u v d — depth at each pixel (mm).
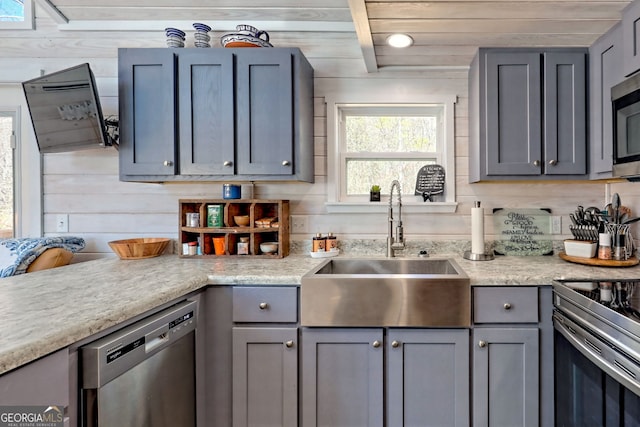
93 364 884
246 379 1440
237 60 1725
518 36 1615
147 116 1732
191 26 2051
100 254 2086
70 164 2080
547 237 1981
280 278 1432
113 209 2086
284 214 1923
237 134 1729
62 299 1094
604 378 1062
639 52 1346
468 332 1392
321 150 2057
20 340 759
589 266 1607
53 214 2080
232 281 1443
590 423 1139
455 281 1354
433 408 1395
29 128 2078
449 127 2010
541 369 1399
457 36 1614
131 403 1010
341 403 1407
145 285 1279
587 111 1697
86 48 2068
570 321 1245
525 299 1400
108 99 2074
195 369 1385
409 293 1362
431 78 2014
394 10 1386
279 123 1728
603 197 1967
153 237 2088
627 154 1384
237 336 1435
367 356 1395
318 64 2049
